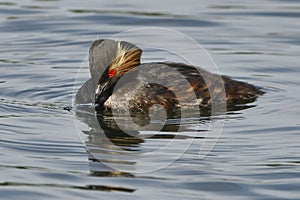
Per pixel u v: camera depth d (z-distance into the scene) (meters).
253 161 12.34
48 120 14.75
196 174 11.80
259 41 20.53
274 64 18.66
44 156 12.62
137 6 23.77
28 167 12.09
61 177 11.67
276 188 11.27
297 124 14.26
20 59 19.20
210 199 10.86
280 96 16.23
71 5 23.97
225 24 21.97
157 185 11.38
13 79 17.64
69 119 14.87
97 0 24.52
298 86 17.00
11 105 15.72
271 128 14.05
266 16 22.73
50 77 17.83
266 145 13.11
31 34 21.28
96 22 22.17
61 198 10.88
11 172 11.87
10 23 22.17
